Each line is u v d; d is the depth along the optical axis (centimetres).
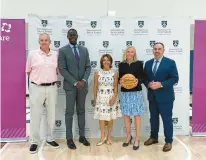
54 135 429
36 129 376
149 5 702
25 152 371
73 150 377
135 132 399
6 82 409
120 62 403
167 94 366
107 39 420
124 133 436
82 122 398
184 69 431
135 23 420
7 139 420
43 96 366
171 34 424
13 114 416
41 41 360
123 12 701
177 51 427
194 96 438
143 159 343
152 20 420
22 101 414
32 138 377
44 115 418
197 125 442
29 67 370
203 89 436
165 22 422
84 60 382
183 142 410
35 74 363
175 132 443
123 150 376
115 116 385
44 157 351
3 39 402
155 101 379
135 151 372
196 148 384
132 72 370
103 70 388
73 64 375
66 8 698
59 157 350
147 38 422
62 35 414
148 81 375
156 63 370
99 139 427
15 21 402
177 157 349
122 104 379
